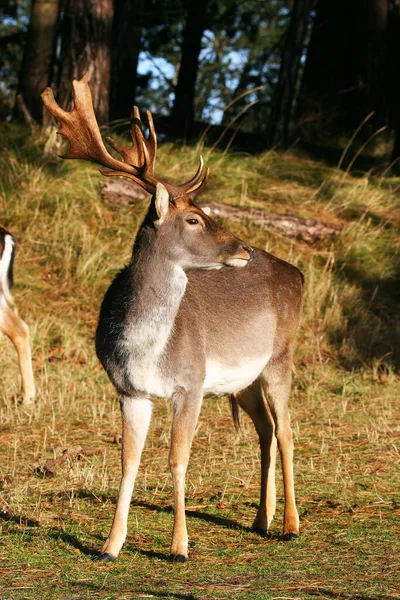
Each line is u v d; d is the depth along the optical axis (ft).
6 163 75.87
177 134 106.22
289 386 33.73
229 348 31.45
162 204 28.30
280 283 34.86
